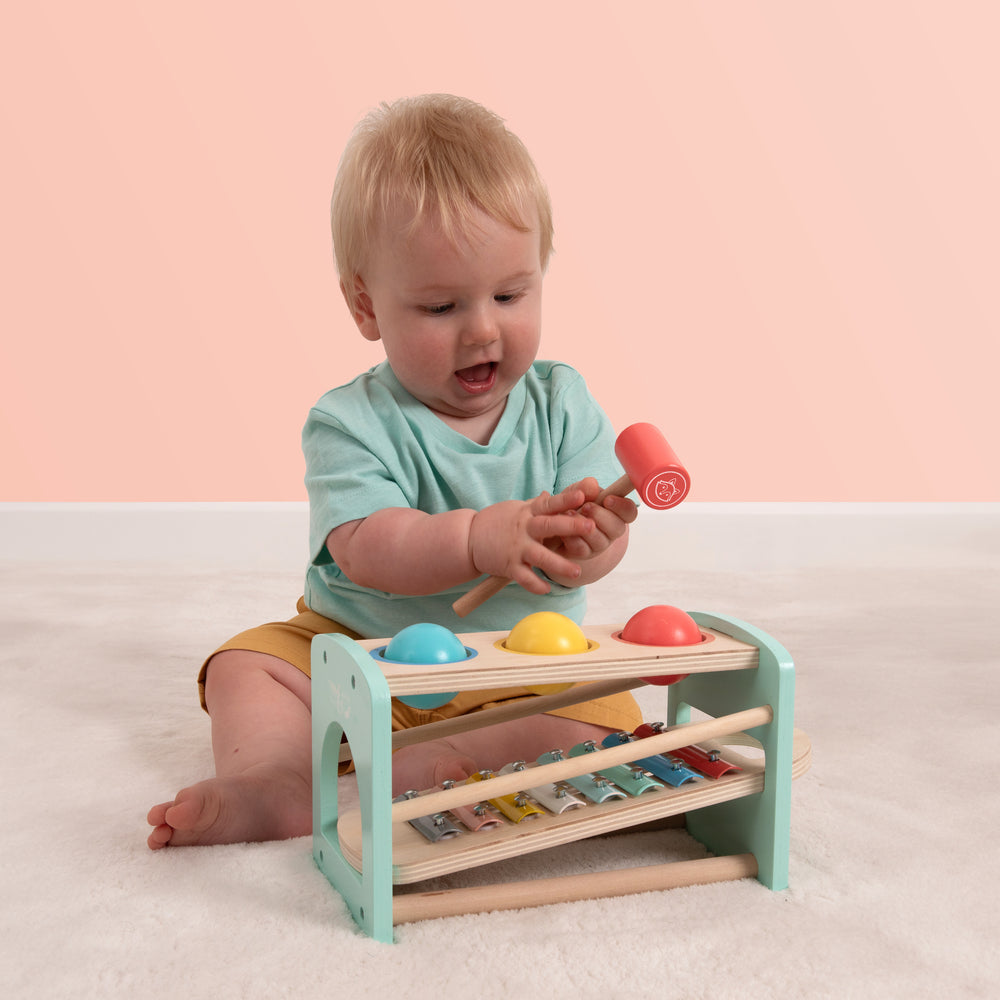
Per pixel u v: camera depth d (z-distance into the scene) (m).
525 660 0.75
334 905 0.75
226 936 0.70
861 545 2.61
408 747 0.98
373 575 0.99
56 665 1.44
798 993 0.63
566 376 1.21
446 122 1.07
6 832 0.87
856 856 0.83
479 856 0.73
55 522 2.76
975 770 1.01
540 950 0.68
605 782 0.81
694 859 0.86
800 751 0.85
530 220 1.03
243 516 2.77
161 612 1.83
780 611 1.80
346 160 1.09
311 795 0.90
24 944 0.69
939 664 1.42
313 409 1.11
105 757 1.07
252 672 1.02
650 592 1.98
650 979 0.65
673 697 0.93
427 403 1.12
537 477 1.15
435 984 0.64
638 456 0.83
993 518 2.87
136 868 0.80
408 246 1.00
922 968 0.66
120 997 0.63
